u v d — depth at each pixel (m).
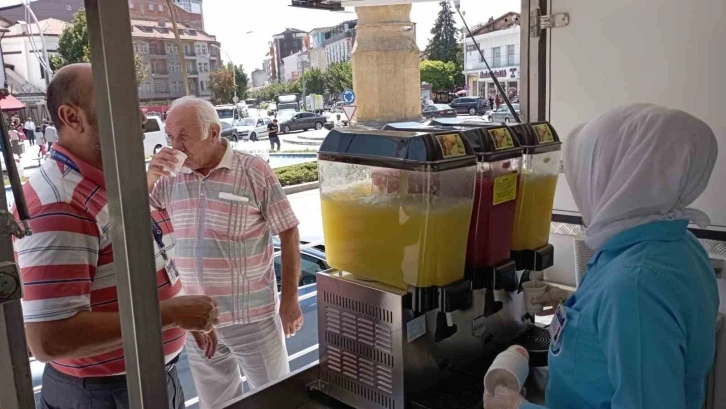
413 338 1.07
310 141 14.20
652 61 1.78
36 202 1.24
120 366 1.40
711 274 0.94
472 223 1.14
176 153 1.88
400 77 7.30
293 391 1.22
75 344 1.23
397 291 1.06
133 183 0.71
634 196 0.87
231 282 2.10
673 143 0.85
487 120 1.53
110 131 0.70
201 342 1.79
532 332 1.38
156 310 0.76
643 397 0.77
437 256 1.02
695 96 1.72
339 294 1.15
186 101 2.05
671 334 0.78
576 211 1.98
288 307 2.24
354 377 1.16
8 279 0.71
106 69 0.67
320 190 1.17
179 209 2.13
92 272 1.30
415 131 1.11
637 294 0.79
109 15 0.66
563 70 1.96
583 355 0.88
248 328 2.15
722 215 1.72
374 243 1.09
